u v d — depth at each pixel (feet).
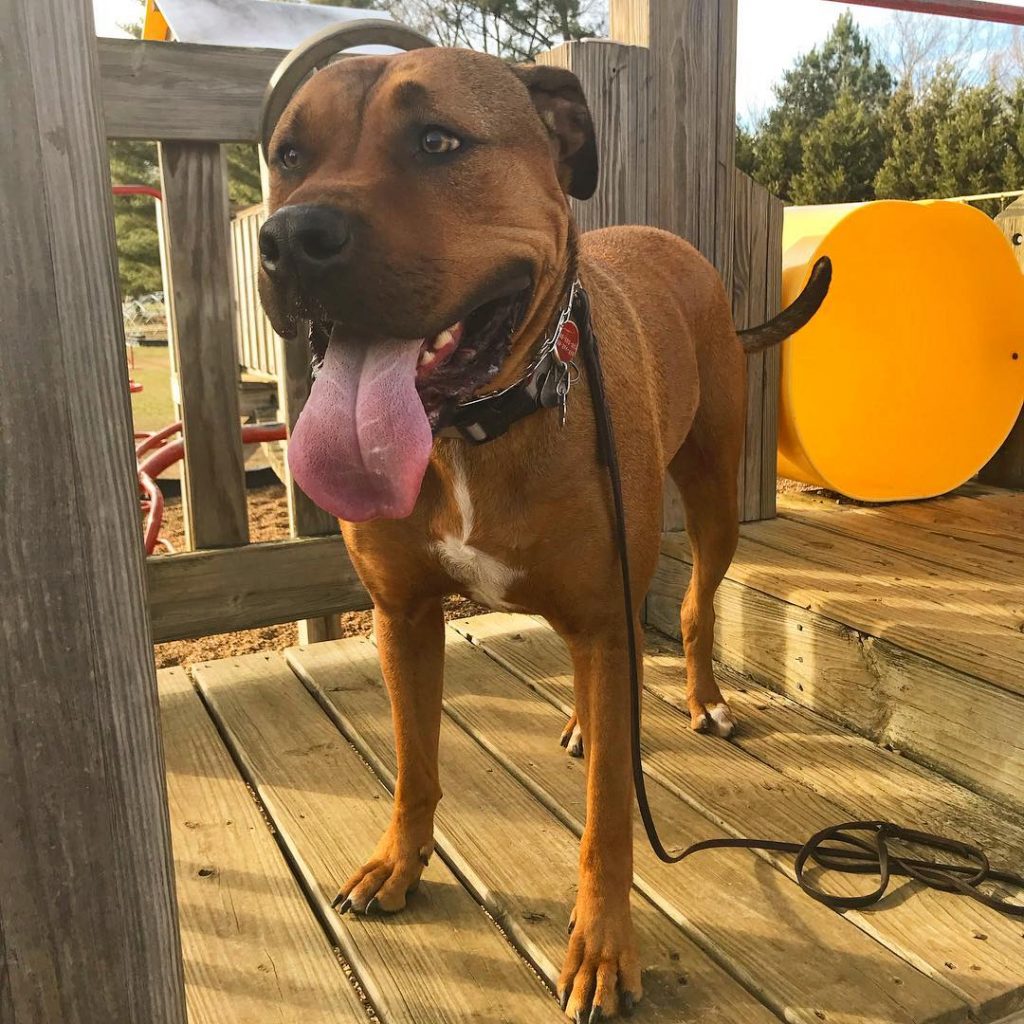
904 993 6.09
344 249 4.83
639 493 6.61
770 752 9.20
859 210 12.84
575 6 85.51
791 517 13.25
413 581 6.60
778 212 12.25
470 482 6.02
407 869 7.08
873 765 8.90
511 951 6.61
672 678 10.96
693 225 11.69
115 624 3.45
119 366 3.35
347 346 5.40
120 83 9.72
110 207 3.28
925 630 8.97
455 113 5.32
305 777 8.93
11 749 3.34
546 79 6.30
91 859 3.53
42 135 3.09
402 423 5.18
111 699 3.48
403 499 5.11
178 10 16.85
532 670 11.05
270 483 24.63
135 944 3.66
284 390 11.23
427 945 6.67
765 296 12.38
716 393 9.27
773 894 7.11
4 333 3.13
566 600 6.34
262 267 5.13
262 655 11.74
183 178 10.23
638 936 6.72
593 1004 5.91
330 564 11.37
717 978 6.32
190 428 10.72
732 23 11.51
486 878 7.32
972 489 14.83
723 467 9.39
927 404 14.19
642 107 11.08
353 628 15.05
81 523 3.33
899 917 6.83
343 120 5.45
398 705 6.96
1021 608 9.49
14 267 3.11
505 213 5.51
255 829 8.11
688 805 8.37
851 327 13.65
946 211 13.44
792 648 10.22
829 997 6.07
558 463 6.01
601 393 6.15
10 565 3.25
